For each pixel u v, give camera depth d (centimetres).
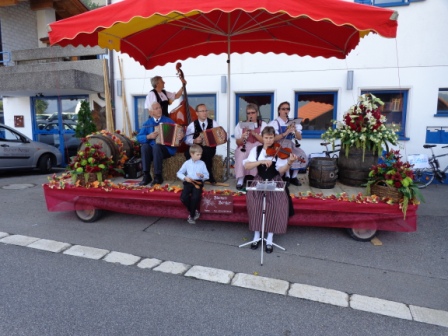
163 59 644
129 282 314
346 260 362
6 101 1036
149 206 451
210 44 618
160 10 325
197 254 376
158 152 467
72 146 998
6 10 1116
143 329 246
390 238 423
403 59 698
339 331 247
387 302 284
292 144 464
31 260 358
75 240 413
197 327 249
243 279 320
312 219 411
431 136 702
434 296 294
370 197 392
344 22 322
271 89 771
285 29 521
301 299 288
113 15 345
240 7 312
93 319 256
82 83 825
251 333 243
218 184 481
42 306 272
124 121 873
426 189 664
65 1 1162
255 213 379
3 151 785
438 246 400
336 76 732
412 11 683
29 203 580
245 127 463
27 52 981
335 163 455
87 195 461
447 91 693
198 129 489
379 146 441
